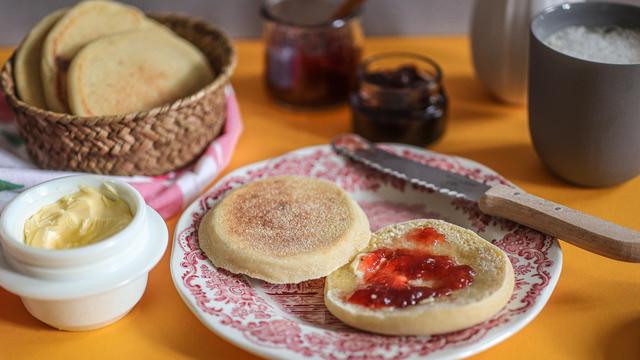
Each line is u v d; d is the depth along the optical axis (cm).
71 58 59
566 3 58
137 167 57
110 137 55
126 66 59
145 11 76
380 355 44
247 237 51
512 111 67
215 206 54
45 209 49
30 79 58
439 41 77
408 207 57
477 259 49
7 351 47
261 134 65
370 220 56
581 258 52
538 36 57
